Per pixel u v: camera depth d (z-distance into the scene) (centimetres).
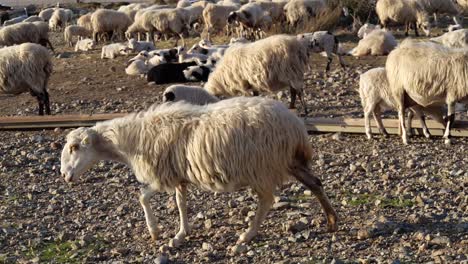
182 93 1723
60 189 1430
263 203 1045
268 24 3569
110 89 2530
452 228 1048
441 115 1645
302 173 1043
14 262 1066
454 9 3675
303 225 1098
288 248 1024
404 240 1016
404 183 1307
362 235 1034
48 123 1994
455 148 1551
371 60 2731
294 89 1892
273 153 1001
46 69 2139
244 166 999
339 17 3781
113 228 1189
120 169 1538
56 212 1299
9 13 6925
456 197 1204
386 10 3466
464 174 1336
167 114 1047
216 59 2728
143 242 1113
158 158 1041
